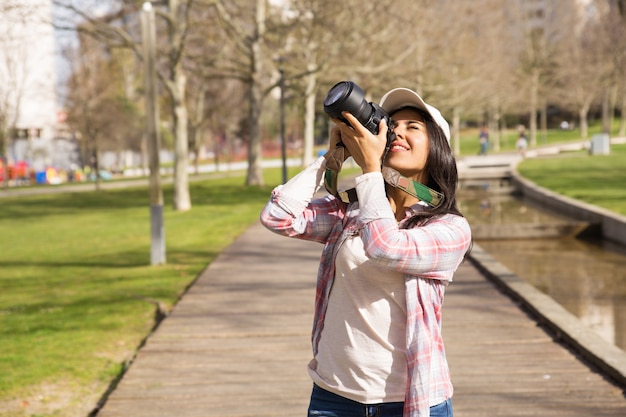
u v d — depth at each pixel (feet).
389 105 8.26
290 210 8.39
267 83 145.28
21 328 26.73
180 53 73.87
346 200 8.43
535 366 19.95
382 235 7.43
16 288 36.68
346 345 7.93
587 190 72.95
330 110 7.59
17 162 193.98
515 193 90.07
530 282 39.24
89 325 27.02
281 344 22.85
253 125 102.89
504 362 20.36
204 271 37.06
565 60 210.18
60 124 189.98
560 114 302.25
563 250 49.60
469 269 35.04
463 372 19.58
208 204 80.84
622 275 40.42
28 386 19.71
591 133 246.27
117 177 179.11
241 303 29.01
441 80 138.21
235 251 43.91
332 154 8.32
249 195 91.25
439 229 7.75
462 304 27.63
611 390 17.90
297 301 29.14
